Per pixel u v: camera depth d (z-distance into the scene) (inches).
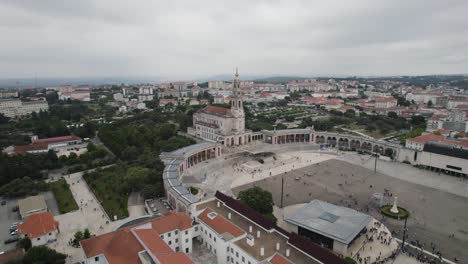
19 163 6717.5
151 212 5049.2
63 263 3543.3
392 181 7091.5
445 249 4345.5
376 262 3949.3
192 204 4473.4
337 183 6899.6
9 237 4446.4
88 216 5022.1
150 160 7253.9
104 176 6599.4
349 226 4323.3
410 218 5260.8
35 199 5354.3
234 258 3587.6
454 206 5772.6
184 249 3858.3
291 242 3526.1
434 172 7819.9
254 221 4050.2
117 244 3331.7
